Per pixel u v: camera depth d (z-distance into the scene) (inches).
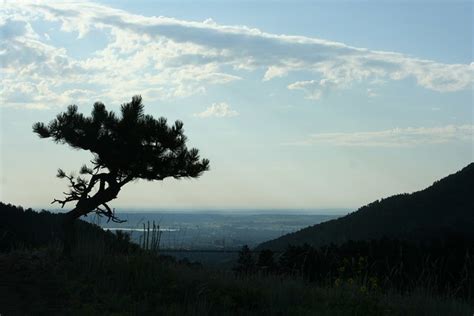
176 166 492.1
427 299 446.9
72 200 490.6
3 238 610.2
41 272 441.1
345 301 403.5
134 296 406.9
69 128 486.0
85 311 355.6
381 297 449.7
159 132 483.8
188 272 461.7
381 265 526.0
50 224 716.7
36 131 491.8
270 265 549.3
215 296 404.2
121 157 481.4
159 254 506.0
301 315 384.8
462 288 486.9
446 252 538.9
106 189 494.6
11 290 398.6
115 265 461.1
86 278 433.7
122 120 483.2
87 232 545.3
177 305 387.2
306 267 545.3
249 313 389.7
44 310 365.1
